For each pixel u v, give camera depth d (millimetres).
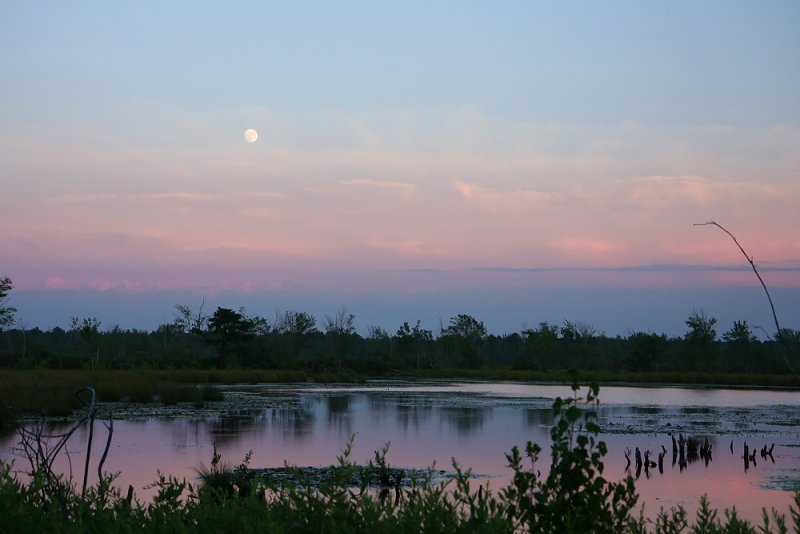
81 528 5613
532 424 35156
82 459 22438
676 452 25672
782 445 29062
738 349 96125
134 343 98125
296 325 104250
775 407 47812
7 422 26359
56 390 39406
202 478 17203
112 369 72188
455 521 5449
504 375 93188
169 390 45438
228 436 29391
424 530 5359
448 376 98000
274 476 19609
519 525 5828
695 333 92812
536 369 102688
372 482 18391
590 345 103875
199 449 25547
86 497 6672
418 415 39625
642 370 94125
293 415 38812
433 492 5742
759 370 93750
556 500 5777
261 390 61312
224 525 5492
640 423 36688
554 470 5832
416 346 112500
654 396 58750
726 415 41531
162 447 25844
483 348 122438
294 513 5559
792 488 20125
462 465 22562
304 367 95125
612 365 99375
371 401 50062
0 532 5562
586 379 81250
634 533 5848
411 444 27750
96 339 81875
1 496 5902
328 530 5371
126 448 25406
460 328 118688
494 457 24375
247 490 14070
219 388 62812
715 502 18172
